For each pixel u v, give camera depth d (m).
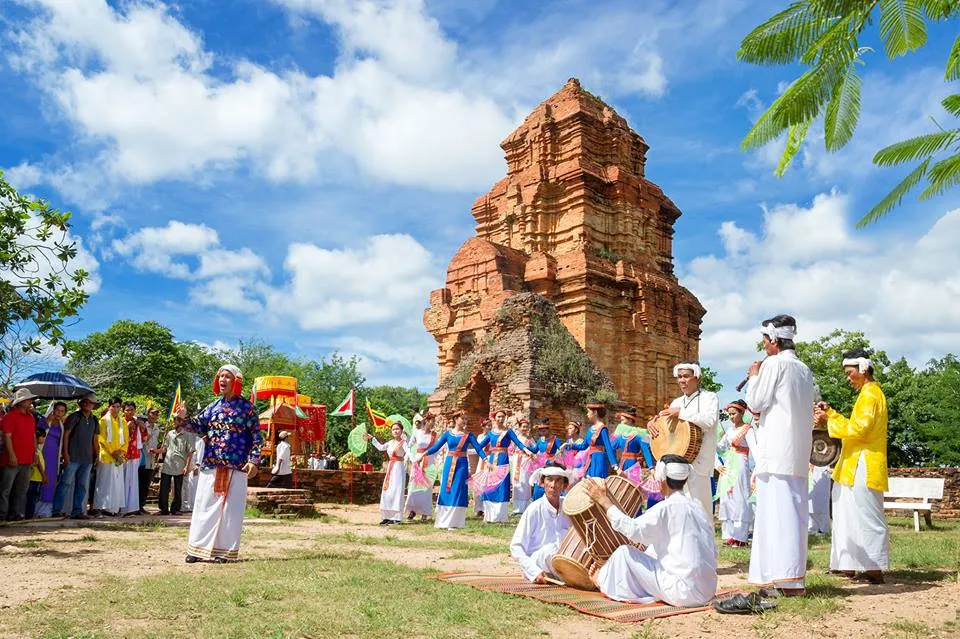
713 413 9.04
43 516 15.80
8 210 12.94
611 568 7.14
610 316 36.50
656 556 7.14
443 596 7.01
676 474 7.02
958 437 38.94
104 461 16.48
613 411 30.09
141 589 7.07
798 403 7.44
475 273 37.16
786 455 7.34
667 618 6.29
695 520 6.93
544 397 28.75
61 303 13.30
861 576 8.23
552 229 38.91
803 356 44.50
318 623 5.87
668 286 38.53
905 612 6.48
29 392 15.20
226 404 9.50
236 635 5.49
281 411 32.41
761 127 3.96
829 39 3.74
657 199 41.19
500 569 9.34
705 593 6.79
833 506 8.38
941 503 23.81
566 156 39.50
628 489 8.13
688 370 9.41
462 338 37.16
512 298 32.59
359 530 14.80
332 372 68.38
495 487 18.33
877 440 8.09
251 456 9.52
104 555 9.68
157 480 23.48
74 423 15.78
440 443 17.12
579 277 35.59
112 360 56.50
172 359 60.88
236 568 8.60
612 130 40.06
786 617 6.27
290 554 10.23
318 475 25.42
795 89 3.83
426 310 38.91
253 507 17.03
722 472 14.59
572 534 7.77
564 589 7.52
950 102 4.10
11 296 12.98
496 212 42.09
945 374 41.22
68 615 6.00
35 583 7.48
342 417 62.19
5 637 5.35
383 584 7.57
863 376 8.38
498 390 30.39
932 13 3.62
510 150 42.31
